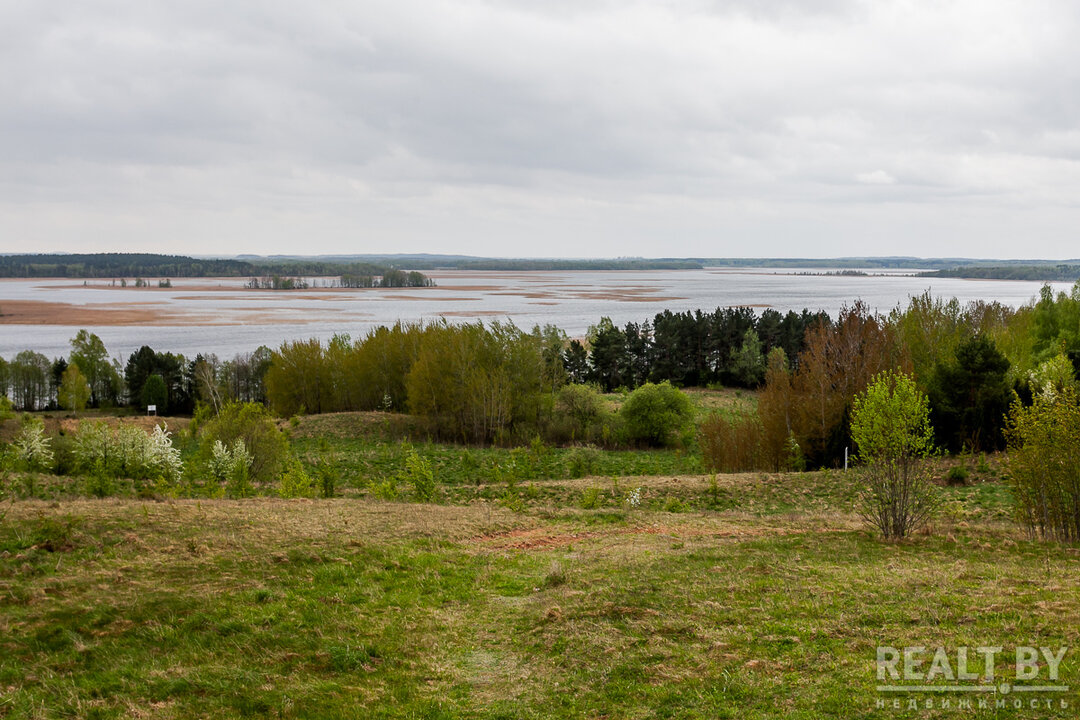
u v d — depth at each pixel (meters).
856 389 44.47
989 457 40.22
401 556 19.06
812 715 9.64
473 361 64.06
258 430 41.91
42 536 17.61
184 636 12.88
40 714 10.07
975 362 42.38
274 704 10.66
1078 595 13.80
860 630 12.51
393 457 53.16
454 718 10.38
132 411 93.44
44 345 139.75
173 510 22.62
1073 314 67.56
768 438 46.06
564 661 12.11
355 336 147.00
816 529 23.47
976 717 9.19
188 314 197.00
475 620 14.59
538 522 26.08
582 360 107.62
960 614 13.06
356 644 12.88
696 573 16.94
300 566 17.41
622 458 56.50
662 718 9.96
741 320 107.25
